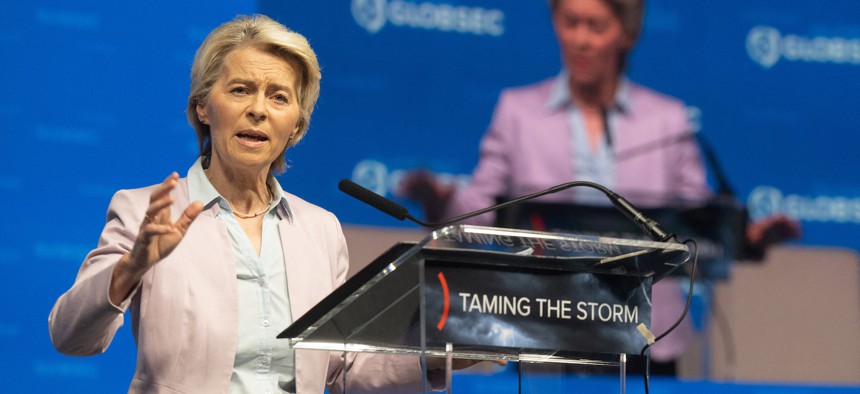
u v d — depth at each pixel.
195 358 3.84
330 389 4.38
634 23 8.38
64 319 3.67
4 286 6.91
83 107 7.18
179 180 4.27
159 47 7.39
